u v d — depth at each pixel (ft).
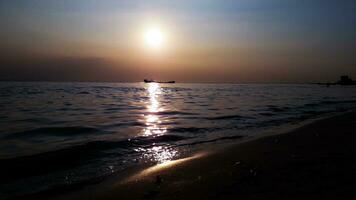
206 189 22.63
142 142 44.62
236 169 27.66
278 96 205.57
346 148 33.76
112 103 121.60
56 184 26.08
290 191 20.57
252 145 39.50
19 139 46.16
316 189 20.51
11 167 31.09
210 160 32.09
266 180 23.49
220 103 129.29
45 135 49.57
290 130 53.16
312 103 134.62
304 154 31.68
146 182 25.62
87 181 26.76
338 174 23.63
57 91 231.09
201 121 68.59
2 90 226.38
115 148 40.42
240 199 19.99
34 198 23.09
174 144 43.73
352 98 191.31
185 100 150.41
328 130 48.57
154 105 114.52
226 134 51.90
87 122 64.59
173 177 26.50
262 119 72.79
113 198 22.29
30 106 101.50
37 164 32.30
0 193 24.12
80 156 35.88
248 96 201.46
